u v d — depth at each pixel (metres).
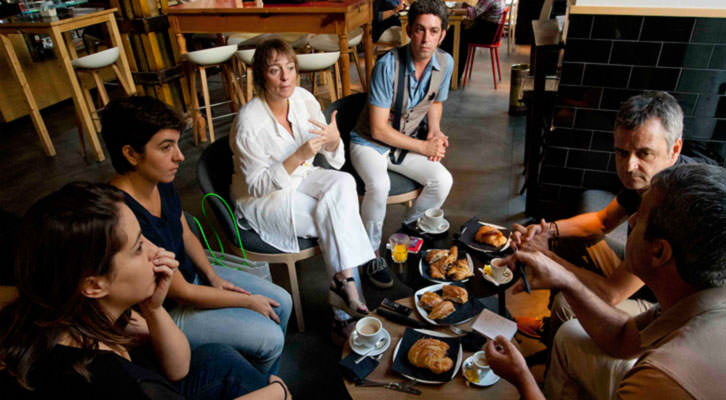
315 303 2.09
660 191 0.83
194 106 3.68
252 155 1.78
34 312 0.83
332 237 1.79
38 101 4.73
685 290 0.84
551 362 1.39
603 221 1.64
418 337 1.34
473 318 1.41
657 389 0.73
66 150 3.85
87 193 0.84
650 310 1.10
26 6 3.58
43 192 3.18
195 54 3.31
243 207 1.86
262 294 1.56
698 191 0.76
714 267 0.76
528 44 6.55
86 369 0.82
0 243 1.63
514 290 1.29
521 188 2.96
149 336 1.22
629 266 0.95
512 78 4.01
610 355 1.18
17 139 4.13
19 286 0.81
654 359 0.75
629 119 1.35
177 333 1.12
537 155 2.51
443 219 1.84
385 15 4.44
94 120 3.58
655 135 1.32
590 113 2.26
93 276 0.83
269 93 1.78
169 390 0.87
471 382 1.20
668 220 0.80
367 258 1.84
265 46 1.70
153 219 1.32
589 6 2.05
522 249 1.62
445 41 4.80
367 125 2.23
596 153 2.35
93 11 3.53
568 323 1.35
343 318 1.83
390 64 2.07
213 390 1.16
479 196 2.89
